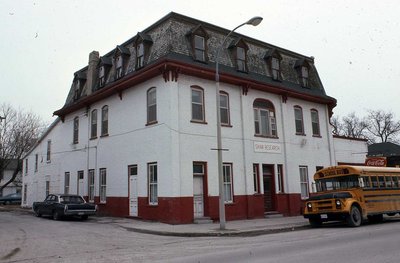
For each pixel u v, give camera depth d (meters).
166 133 19.52
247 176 22.08
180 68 19.69
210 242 13.17
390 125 73.56
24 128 48.59
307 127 27.16
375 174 19.00
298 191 25.09
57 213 22.30
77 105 28.11
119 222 19.95
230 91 22.48
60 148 31.20
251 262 8.73
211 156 20.70
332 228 16.78
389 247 10.24
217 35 23.39
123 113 23.41
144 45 21.94
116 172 23.50
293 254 9.64
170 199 18.75
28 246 12.65
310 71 29.52
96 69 28.09
